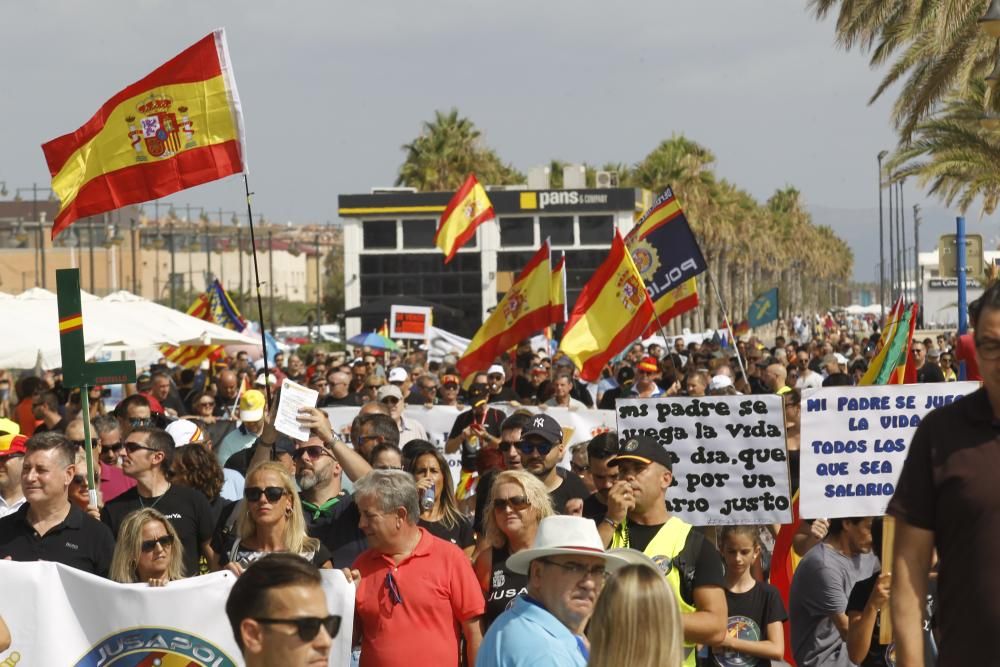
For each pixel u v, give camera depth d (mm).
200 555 16641
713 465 18016
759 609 14633
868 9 44281
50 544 14477
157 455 16938
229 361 53469
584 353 29406
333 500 16281
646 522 12656
